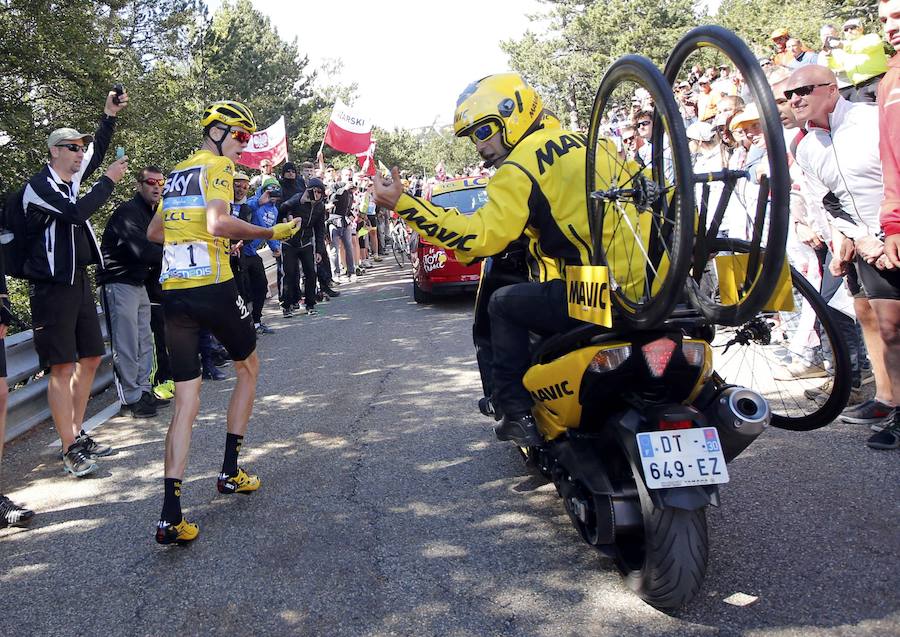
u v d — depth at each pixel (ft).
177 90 62.13
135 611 10.64
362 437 17.33
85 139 16.88
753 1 129.29
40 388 20.11
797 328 20.81
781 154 7.81
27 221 15.84
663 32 145.28
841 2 94.89
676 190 8.36
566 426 11.00
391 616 10.05
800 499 12.45
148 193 20.22
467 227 10.41
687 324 9.94
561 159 10.55
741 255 9.73
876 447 14.17
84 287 16.99
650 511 9.29
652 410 9.64
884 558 10.41
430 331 29.40
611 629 9.41
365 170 56.80
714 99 28.60
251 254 30.40
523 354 11.64
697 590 9.20
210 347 24.81
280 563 11.69
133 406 20.63
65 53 38.73
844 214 15.23
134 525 13.56
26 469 16.97
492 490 13.87
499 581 10.75
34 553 12.73
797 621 9.21
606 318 9.42
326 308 37.88
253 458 16.47
